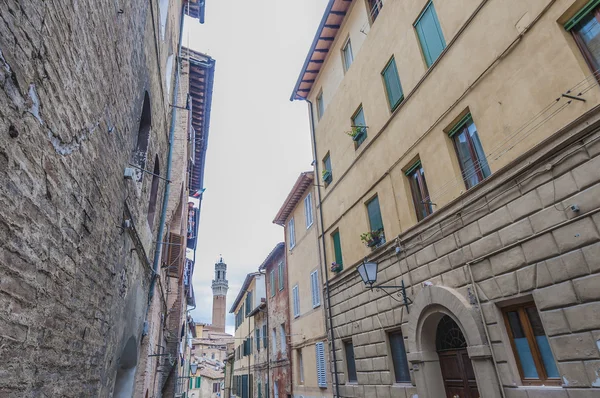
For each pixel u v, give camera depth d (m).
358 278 11.41
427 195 8.96
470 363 7.39
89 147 3.69
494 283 6.44
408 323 8.62
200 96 17.41
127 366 7.47
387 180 10.33
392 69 10.63
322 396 14.36
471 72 7.47
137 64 5.73
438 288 7.61
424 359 8.07
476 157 7.43
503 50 6.74
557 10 5.79
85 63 3.40
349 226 12.49
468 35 7.64
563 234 5.34
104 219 4.41
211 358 76.00
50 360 3.06
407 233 9.04
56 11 2.72
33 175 2.56
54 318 3.11
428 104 8.76
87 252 3.88
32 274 2.64
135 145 6.15
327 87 15.51
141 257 7.16
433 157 8.47
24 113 2.38
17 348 2.47
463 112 7.69
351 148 12.77
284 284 21.19
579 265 5.09
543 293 5.54
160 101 8.70
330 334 13.13
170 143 11.20
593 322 4.86
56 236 3.04
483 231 6.75
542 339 5.74
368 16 12.34
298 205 19.42
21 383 2.55
